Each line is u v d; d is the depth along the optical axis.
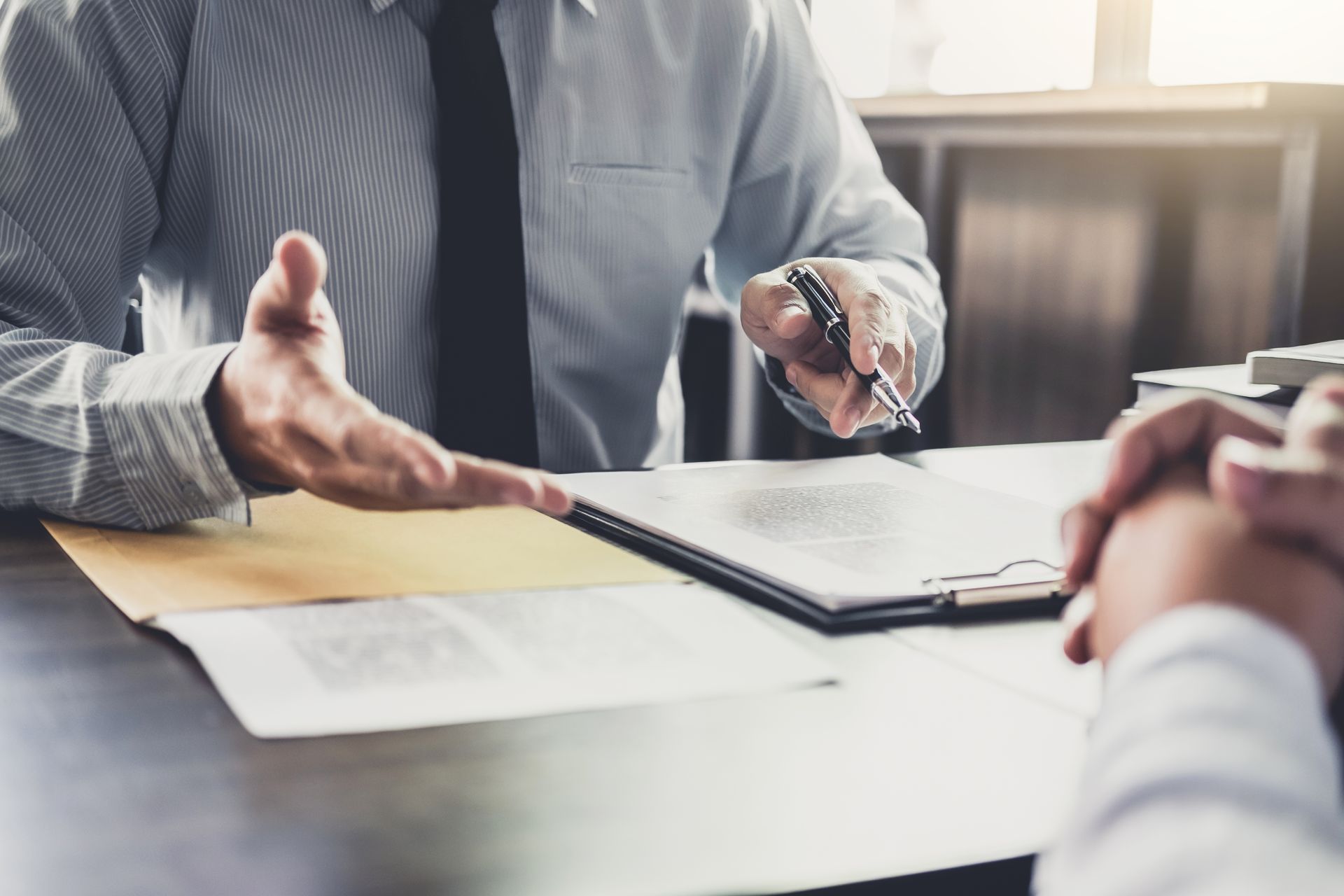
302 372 0.56
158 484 0.67
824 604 0.57
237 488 0.66
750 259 1.39
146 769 0.39
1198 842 0.20
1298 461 0.31
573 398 1.21
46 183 0.95
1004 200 1.90
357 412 0.52
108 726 0.42
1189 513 0.33
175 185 1.06
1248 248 1.54
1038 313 1.86
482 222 1.07
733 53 1.24
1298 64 1.56
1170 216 1.64
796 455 2.23
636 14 1.20
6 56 0.96
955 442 2.05
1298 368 0.84
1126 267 1.71
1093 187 1.75
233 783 0.38
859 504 0.77
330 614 0.54
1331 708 0.29
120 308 1.04
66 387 0.71
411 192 1.09
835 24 2.26
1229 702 0.24
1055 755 0.42
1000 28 1.92
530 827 0.35
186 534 0.68
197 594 0.56
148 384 0.67
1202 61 1.66
